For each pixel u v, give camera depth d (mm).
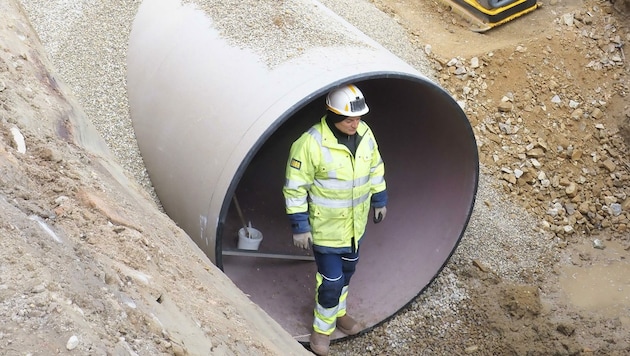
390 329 5574
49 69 4199
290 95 4527
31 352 1866
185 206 4922
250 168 6484
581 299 5840
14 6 4477
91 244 2682
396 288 5746
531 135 6945
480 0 7602
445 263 5668
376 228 6137
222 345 2699
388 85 5719
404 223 6008
